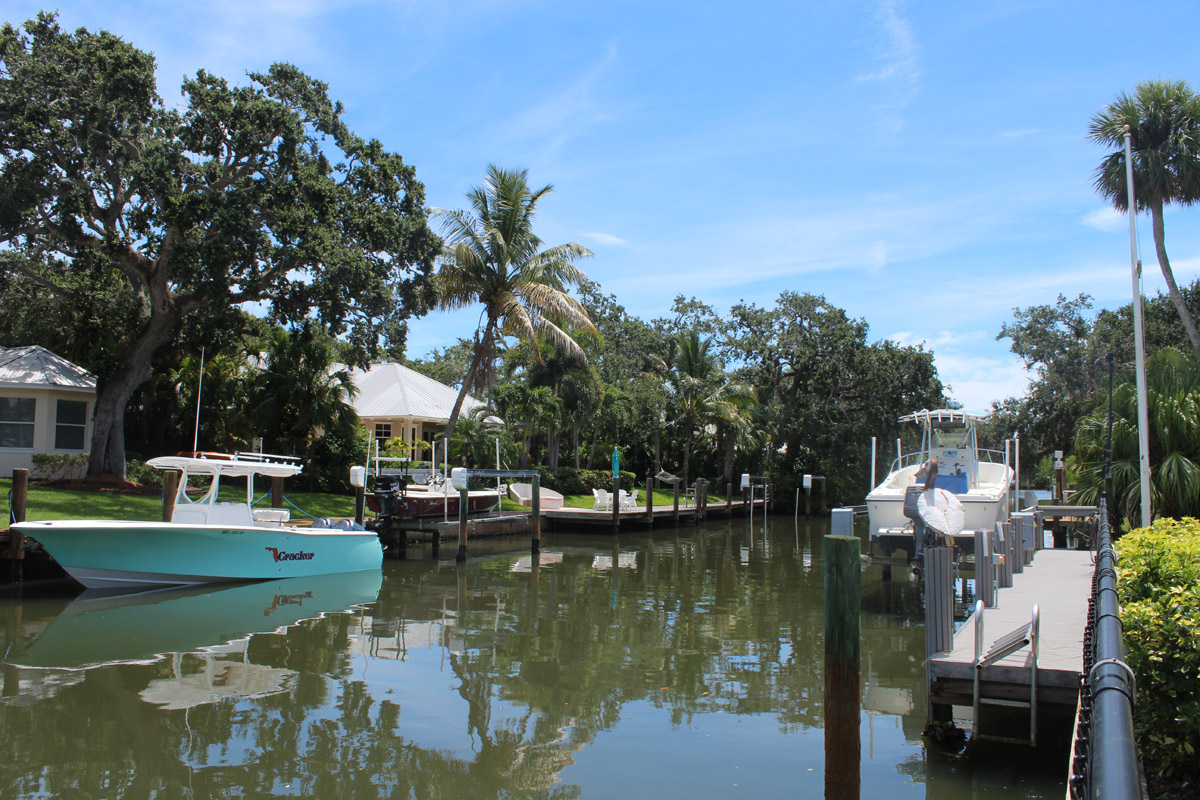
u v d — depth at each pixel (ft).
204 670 31.71
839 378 147.02
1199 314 115.14
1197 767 18.90
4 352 77.97
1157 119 75.66
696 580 59.31
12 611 41.45
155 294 69.82
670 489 152.76
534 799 20.58
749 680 31.37
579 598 49.98
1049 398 139.54
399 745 24.17
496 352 105.40
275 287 68.44
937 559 24.77
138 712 26.68
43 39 65.46
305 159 67.97
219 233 63.62
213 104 63.77
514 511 90.27
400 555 67.87
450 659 34.06
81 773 21.83
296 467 54.39
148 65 63.46
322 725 25.72
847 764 18.78
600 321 160.04
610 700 28.73
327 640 36.99
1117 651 10.42
